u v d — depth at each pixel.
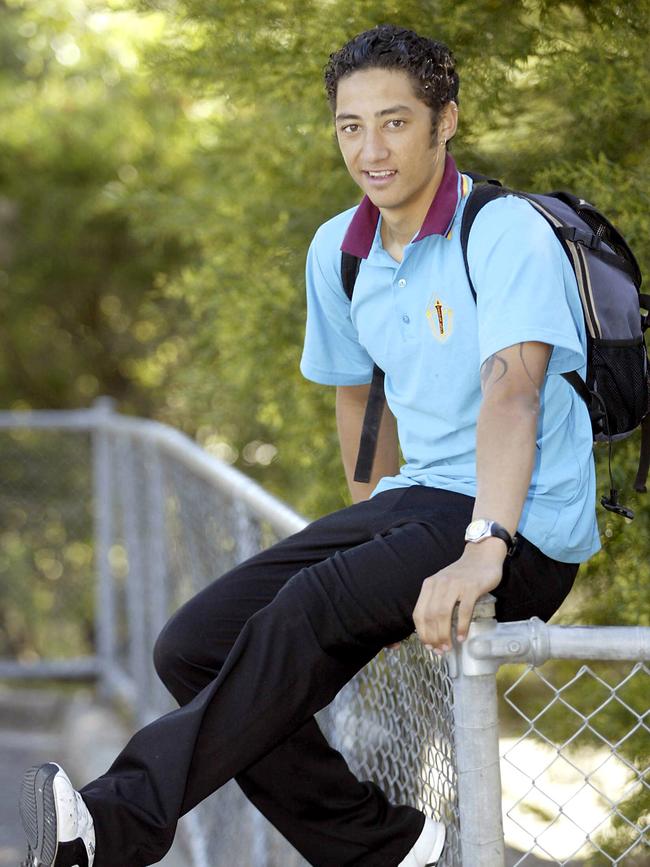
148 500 7.44
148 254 13.90
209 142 7.00
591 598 4.67
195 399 7.01
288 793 2.90
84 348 15.11
